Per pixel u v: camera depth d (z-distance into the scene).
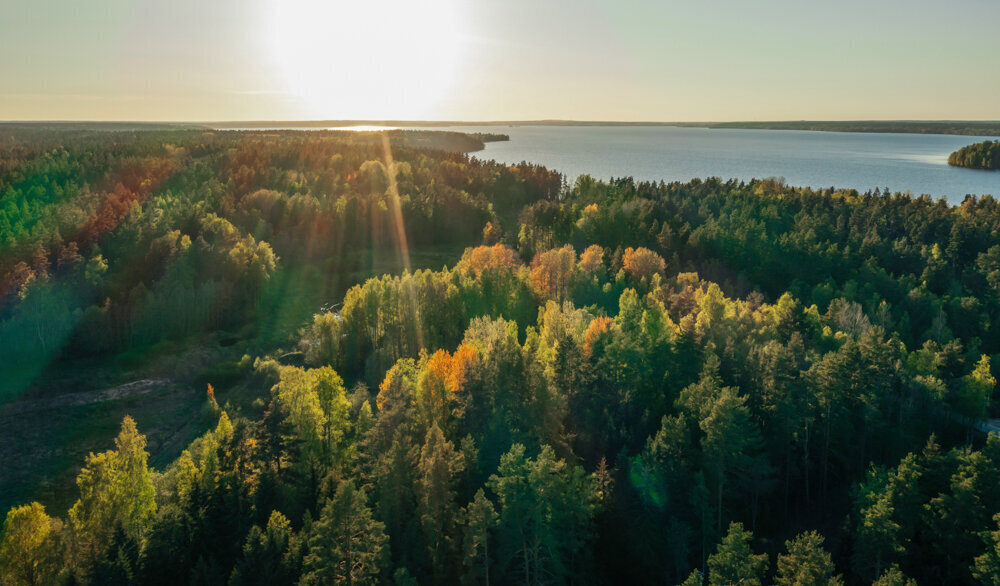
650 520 52.00
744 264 136.00
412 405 61.50
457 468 49.09
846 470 61.25
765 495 58.38
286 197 182.38
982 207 176.38
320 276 154.38
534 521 46.03
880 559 46.62
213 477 51.25
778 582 40.94
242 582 40.94
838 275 128.88
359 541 40.94
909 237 151.38
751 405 63.00
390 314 101.81
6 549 43.03
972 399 68.88
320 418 59.94
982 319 102.88
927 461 52.72
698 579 39.66
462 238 184.12
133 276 127.50
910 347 94.31
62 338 108.56
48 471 79.38
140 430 88.69
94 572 41.41
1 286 112.25
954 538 46.25
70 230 138.88
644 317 80.00
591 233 150.38
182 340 117.19
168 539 46.09
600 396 64.44
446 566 45.84
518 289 102.69
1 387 99.00
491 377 62.66
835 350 80.88
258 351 114.38
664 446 53.66
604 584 49.47
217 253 132.50
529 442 54.81
